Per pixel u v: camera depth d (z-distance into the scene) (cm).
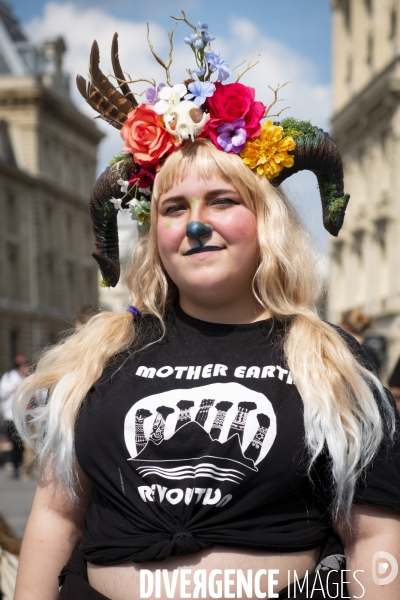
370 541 162
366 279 2711
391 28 2581
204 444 160
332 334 170
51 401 176
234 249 172
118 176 187
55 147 4319
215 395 164
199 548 157
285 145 174
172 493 160
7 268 3838
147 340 180
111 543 164
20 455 1068
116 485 165
